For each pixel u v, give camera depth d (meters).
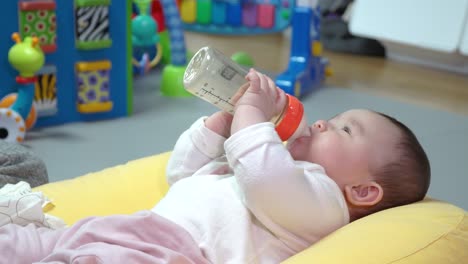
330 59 3.51
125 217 0.91
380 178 0.99
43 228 1.02
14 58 1.91
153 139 2.10
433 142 2.20
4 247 0.91
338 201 0.94
